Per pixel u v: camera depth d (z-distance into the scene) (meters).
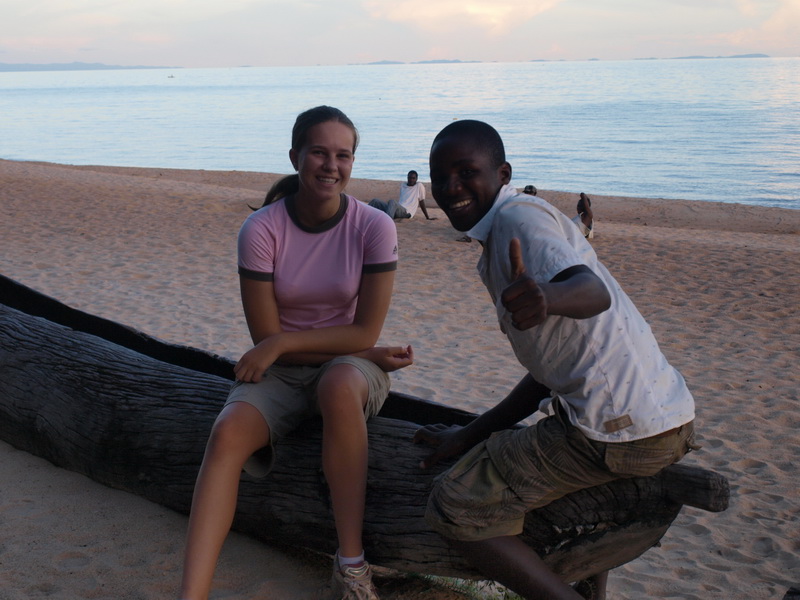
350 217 2.95
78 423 3.69
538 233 2.20
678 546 3.77
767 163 37.09
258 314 2.96
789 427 5.24
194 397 3.46
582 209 8.49
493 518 2.41
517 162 37.75
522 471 2.35
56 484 3.71
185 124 66.75
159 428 3.42
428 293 9.08
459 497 2.39
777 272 10.09
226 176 27.55
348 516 2.70
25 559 3.05
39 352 4.10
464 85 191.25
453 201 2.40
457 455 2.81
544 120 67.00
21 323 4.37
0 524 3.32
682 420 2.26
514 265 2.00
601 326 2.24
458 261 10.84
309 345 2.88
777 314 8.20
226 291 8.85
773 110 75.12
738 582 3.42
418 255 11.22
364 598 2.66
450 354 6.87
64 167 28.64
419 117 73.81
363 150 43.88
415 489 2.79
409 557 2.77
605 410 2.23
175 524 3.36
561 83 186.75
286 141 49.81
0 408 4.08
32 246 11.05
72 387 3.81
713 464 4.69
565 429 2.30
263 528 3.13
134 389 3.63
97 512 3.44
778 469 4.61
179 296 8.58
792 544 3.76
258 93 166.12
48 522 3.35
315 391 2.94
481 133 2.37
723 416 5.43
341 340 2.91
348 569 2.67
